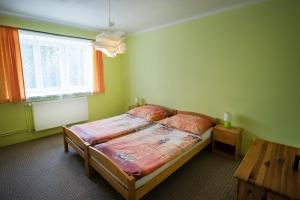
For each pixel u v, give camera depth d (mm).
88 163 2264
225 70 2906
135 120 3469
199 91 3312
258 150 1911
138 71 4477
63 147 3227
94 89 4273
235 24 2689
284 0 2225
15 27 3020
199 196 1984
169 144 2352
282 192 1252
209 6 2723
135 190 1606
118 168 1693
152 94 4230
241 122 2842
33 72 3424
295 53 2225
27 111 3398
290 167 1580
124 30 4199
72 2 2561
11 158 2793
